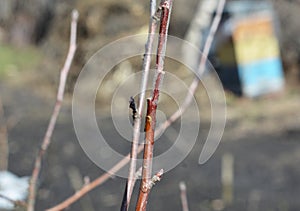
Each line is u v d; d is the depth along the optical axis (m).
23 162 7.15
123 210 1.24
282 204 6.00
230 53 11.06
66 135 8.41
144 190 1.13
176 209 5.90
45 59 12.30
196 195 6.25
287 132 8.55
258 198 6.17
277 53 11.21
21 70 12.63
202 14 11.85
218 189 6.42
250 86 10.96
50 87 11.45
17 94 10.99
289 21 11.68
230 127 8.98
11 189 4.60
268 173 6.91
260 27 11.16
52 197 6.00
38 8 14.84
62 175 6.69
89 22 10.90
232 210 5.92
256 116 9.52
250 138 8.38
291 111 9.63
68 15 12.19
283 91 11.12
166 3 1.09
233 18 11.05
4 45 14.77
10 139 8.23
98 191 6.21
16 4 15.33
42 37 14.76
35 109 9.98
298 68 11.67
